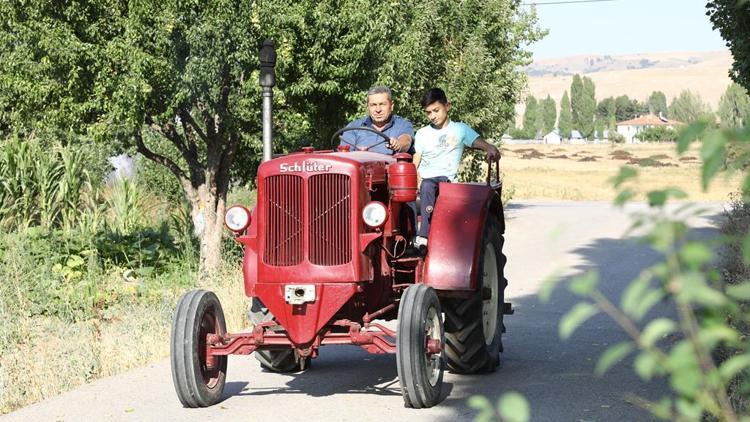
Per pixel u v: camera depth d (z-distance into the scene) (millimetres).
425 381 6934
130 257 15156
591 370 8438
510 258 19016
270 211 7129
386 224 7398
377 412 7004
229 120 14438
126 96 12992
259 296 7137
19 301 11695
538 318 11617
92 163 21422
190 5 13023
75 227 17672
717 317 1875
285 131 15648
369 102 8414
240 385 8227
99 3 13281
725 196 47500
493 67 27141
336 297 6969
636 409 6914
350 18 14109
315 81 14359
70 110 13602
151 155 15703
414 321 6871
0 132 19391
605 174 77938
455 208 7809
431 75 24109
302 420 6820
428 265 7551
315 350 7121
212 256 15102
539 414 6816
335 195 7008
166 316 11070
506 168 88625
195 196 15742
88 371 8633
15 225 17047
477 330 8031
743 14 17859
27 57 13602
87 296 12406
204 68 13195
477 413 6871
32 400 7809
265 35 13656
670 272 1788
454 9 24656
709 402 1912
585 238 23234
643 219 1896
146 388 8016
